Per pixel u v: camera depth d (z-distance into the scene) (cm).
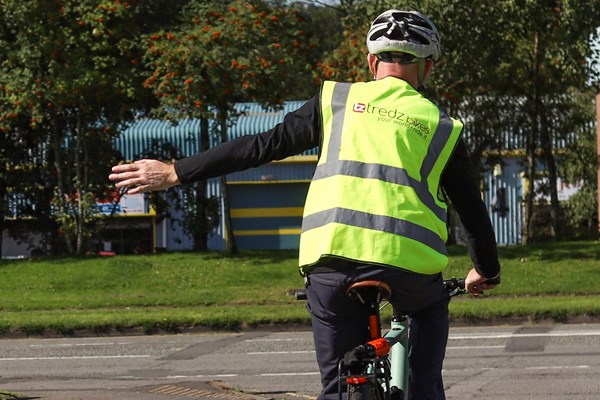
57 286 3125
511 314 2350
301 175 5628
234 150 513
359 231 482
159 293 3003
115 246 5372
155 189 519
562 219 4997
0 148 4044
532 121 4109
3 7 3369
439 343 528
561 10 3359
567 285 2880
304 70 3450
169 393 1203
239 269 3266
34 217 4178
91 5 3319
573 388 1358
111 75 3425
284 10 3303
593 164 4431
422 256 487
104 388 1355
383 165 492
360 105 507
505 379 1454
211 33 3161
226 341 2108
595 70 3650
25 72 3359
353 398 453
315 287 495
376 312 485
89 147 3791
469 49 3275
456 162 509
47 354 1945
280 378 1523
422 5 3241
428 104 512
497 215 5484
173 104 3188
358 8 3412
